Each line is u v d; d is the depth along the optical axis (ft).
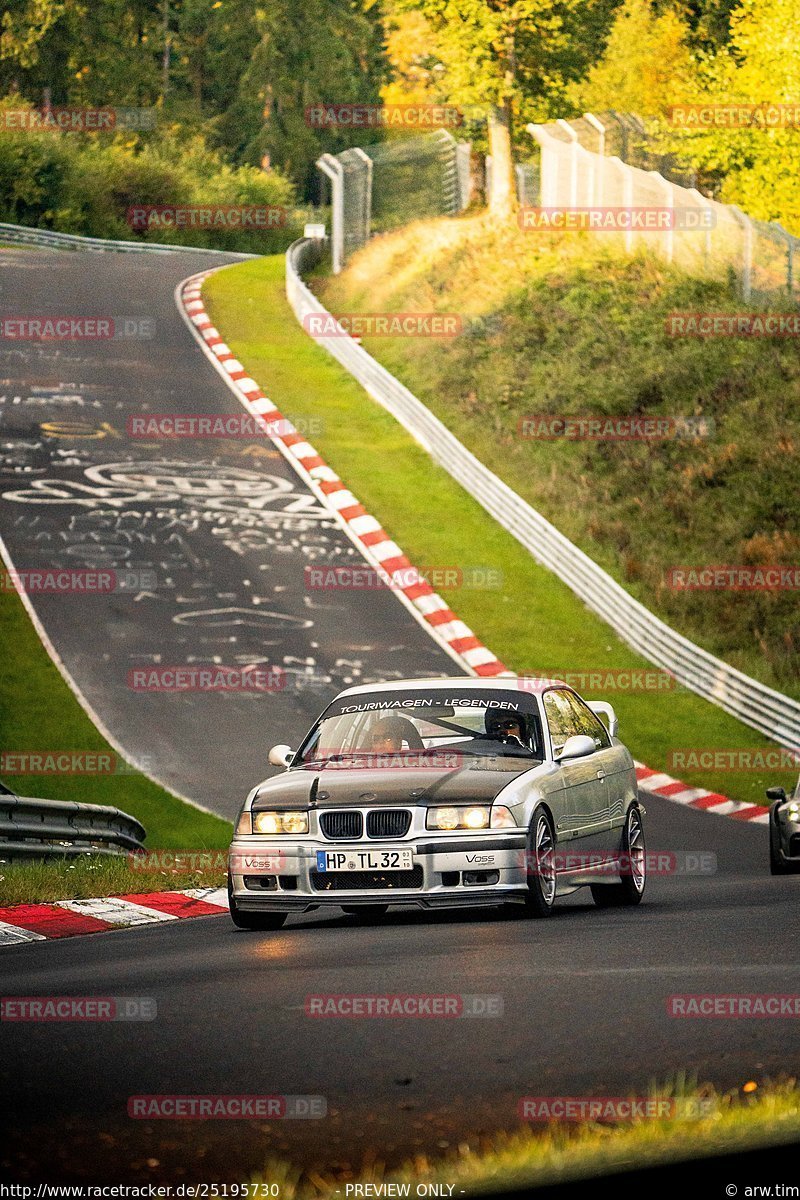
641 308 544.62
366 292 653.71
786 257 529.86
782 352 493.36
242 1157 48.57
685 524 427.74
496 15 636.89
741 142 636.07
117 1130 52.42
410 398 487.20
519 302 574.15
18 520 388.37
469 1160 45.27
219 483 431.43
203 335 585.22
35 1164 47.88
